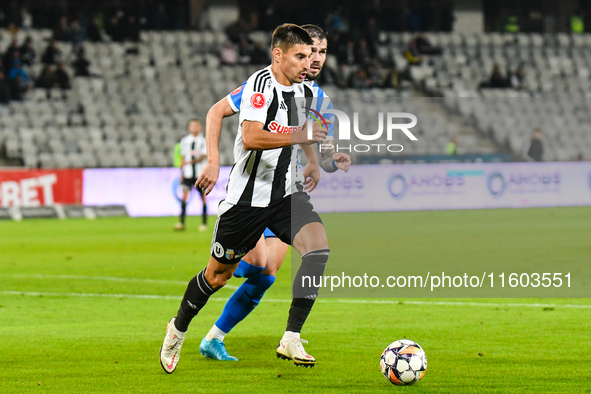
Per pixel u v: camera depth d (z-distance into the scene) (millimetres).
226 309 16000
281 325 20062
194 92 85438
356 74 86938
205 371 14984
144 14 95312
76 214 63625
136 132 77938
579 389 13523
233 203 14320
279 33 14258
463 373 14703
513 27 107438
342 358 16078
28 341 17953
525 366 15258
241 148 14344
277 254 15922
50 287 27422
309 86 15594
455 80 94438
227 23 98562
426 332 18922
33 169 62875
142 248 40406
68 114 79125
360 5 101688
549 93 94750
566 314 21469
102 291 26516
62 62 81688
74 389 13641
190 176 50031
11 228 54188
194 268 32469
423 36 96625
